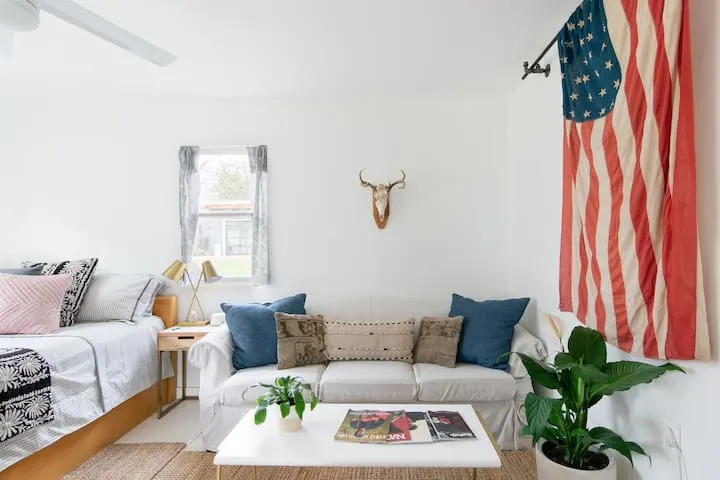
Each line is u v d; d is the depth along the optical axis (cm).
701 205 136
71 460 232
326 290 350
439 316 322
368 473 231
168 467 236
